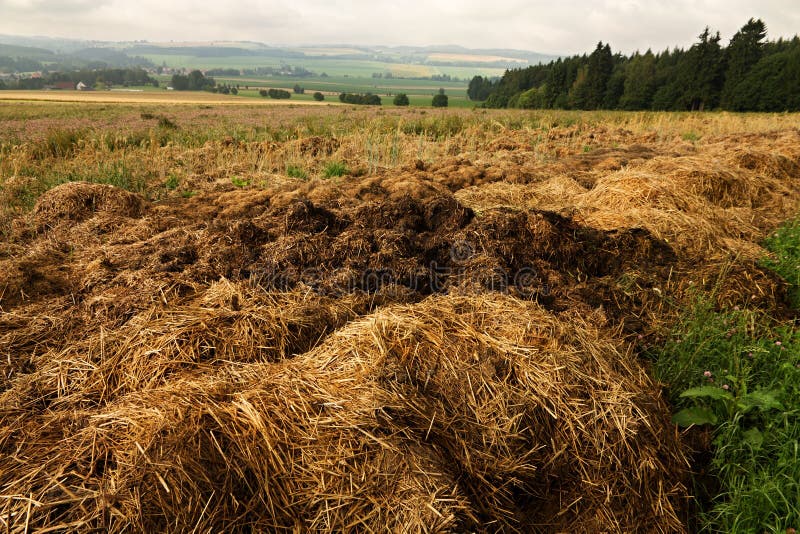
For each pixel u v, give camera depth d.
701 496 2.24
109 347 2.46
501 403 2.10
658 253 4.14
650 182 5.30
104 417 1.88
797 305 3.70
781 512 1.99
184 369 2.28
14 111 29.12
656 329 3.29
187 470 1.60
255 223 4.18
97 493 1.51
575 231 4.08
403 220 4.17
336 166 7.97
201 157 9.15
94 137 11.41
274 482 1.70
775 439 2.28
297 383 2.04
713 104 52.97
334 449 1.75
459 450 1.93
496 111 31.41
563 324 2.64
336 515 1.62
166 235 4.06
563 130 15.75
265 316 2.61
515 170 7.15
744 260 4.08
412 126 15.46
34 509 1.46
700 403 2.61
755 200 6.22
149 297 2.93
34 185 6.61
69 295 3.21
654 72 59.81
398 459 1.72
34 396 2.21
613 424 2.13
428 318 2.48
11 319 2.89
